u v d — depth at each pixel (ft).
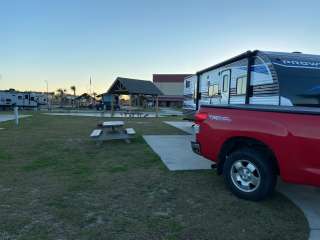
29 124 58.49
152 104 218.38
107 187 18.02
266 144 15.17
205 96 43.24
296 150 14.25
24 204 15.33
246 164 16.11
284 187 18.19
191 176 20.29
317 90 20.88
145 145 32.32
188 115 51.98
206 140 17.72
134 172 21.30
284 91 21.53
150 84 118.62
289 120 14.60
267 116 15.38
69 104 230.07
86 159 25.48
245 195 16.03
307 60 23.47
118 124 35.68
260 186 15.57
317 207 15.31
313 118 13.98
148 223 13.34
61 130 47.19
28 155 26.99
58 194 16.78
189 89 51.55
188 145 32.30
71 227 12.92
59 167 22.74
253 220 13.76
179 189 17.70
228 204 15.51
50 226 12.99
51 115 96.22
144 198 16.29
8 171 21.43
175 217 13.97
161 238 12.09
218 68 37.65
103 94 157.28
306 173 14.05
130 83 108.78
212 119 17.52
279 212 14.65
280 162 14.75
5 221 13.39
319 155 13.69
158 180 19.39
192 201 15.89
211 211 14.66
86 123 61.36
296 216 14.25
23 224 13.14
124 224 13.23
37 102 180.45
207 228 12.94
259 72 26.00
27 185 18.30
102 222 13.41
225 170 16.89
